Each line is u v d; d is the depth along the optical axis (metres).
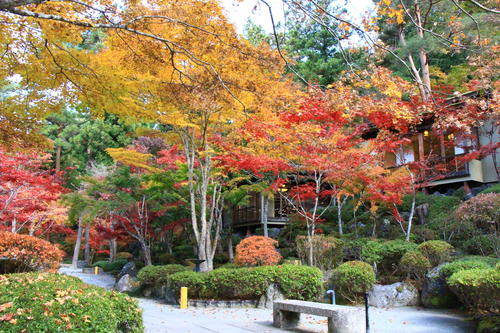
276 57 6.64
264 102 7.43
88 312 4.52
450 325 7.52
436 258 10.24
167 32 6.64
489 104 8.05
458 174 15.22
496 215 10.20
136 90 7.82
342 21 5.35
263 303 10.23
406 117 7.43
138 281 14.73
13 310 4.30
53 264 11.67
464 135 13.70
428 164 15.45
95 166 26.31
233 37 6.60
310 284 10.13
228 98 7.49
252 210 20.31
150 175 15.09
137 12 6.21
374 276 10.05
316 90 7.32
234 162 11.23
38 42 6.52
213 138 12.05
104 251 26.89
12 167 14.64
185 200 15.63
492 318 6.93
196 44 6.72
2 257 11.09
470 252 11.01
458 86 16.59
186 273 11.53
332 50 23.86
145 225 18.16
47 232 24.94
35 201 17.22
